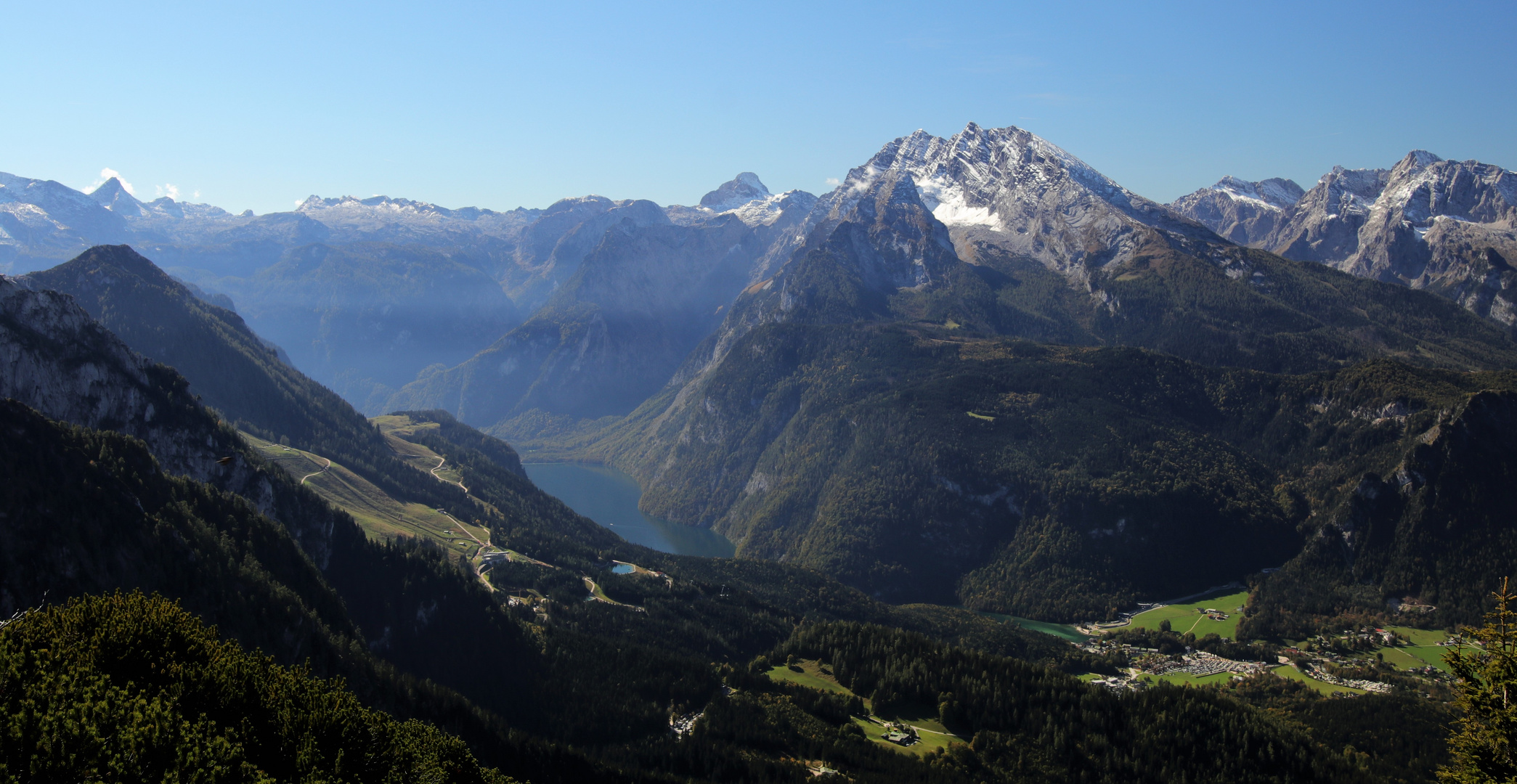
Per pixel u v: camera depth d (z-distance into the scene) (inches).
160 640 4640.8
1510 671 4800.7
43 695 3806.6
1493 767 4815.5
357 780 4549.7
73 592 6264.8
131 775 3698.3
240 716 4505.4
